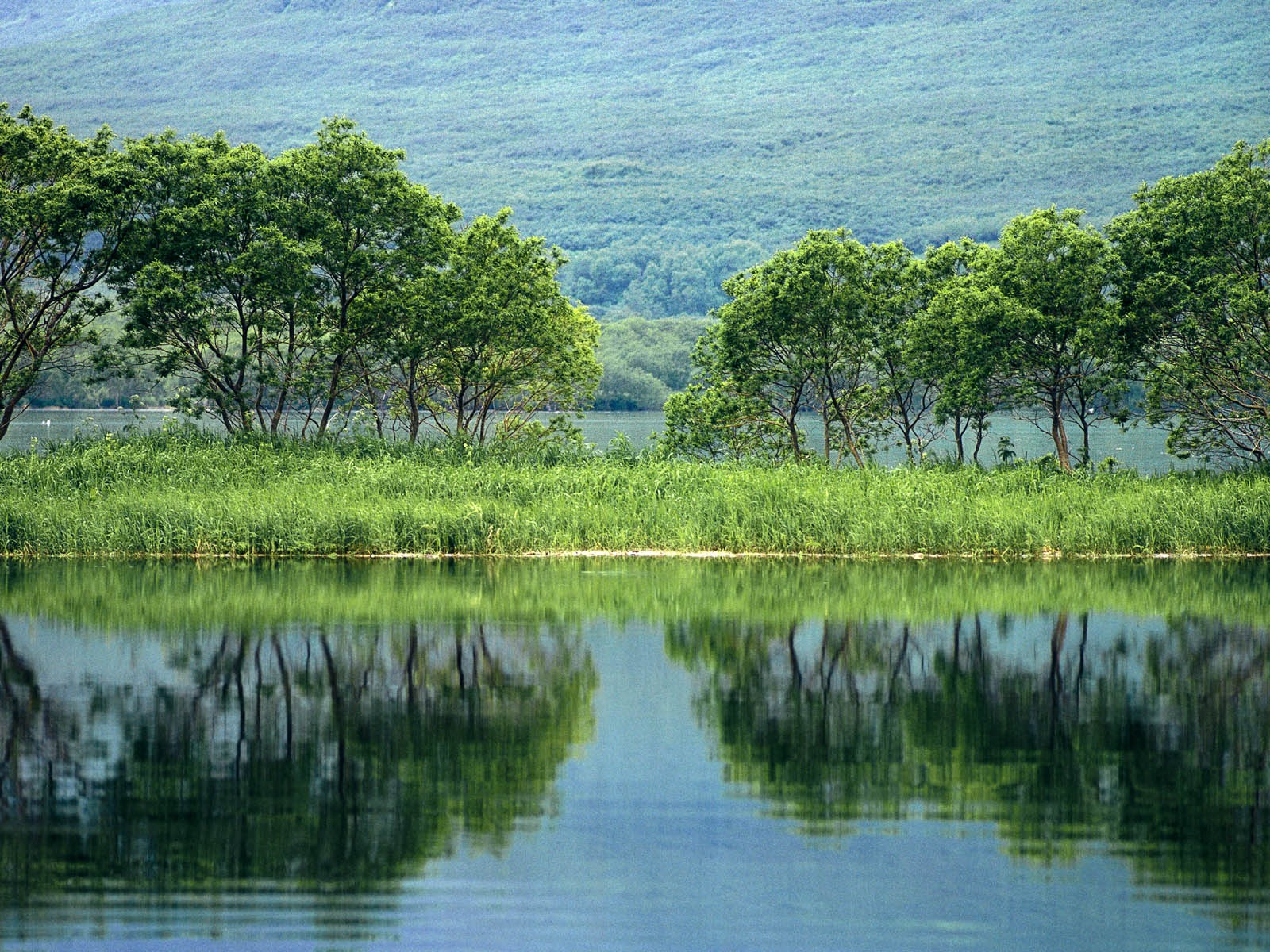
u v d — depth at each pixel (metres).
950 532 78.00
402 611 56.62
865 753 36.66
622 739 37.84
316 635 51.28
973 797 33.19
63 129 99.75
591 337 126.00
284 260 96.38
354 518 75.38
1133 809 32.28
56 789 32.97
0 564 69.75
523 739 37.72
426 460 94.75
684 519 80.00
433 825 30.94
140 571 67.19
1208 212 97.75
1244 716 40.75
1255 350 96.56
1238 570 71.81
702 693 43.19
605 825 31.08
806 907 26.70
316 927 25.75
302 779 34.00
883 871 28.47
